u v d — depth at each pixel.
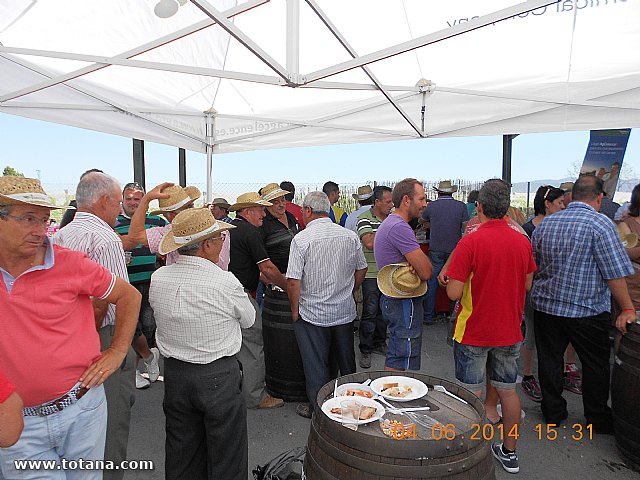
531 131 4.00
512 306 2.54
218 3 3.44
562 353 3.13
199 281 2.02
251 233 3.23
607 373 3.04
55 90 3.76
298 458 2.15
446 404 1.94
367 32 3.65
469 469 1.55
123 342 1.79
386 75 4.18
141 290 3.78
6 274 1.47
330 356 3.35
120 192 2.35
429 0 3.27
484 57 3.80
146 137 4.62
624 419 2.69
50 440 1.59
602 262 2.78
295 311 3.14
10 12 2.84
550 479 2.62
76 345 1.61
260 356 3.48
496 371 2.68
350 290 3.17
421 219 5.84
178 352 2.06
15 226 1.39
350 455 1.57
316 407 1.81
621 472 2.68
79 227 2.17
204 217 2.04
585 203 2.95
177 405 2.11
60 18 3.00
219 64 4.27
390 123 4.63
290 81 2.62
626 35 3.29
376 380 2.15
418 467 1.50
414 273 2.92
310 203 3.13
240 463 2.17
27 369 1.50
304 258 3.04
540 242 3.05
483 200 2.55
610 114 3.67
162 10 2.83
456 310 2.91
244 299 2.15
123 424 2.39
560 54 3.60
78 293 1.63
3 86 3.32
